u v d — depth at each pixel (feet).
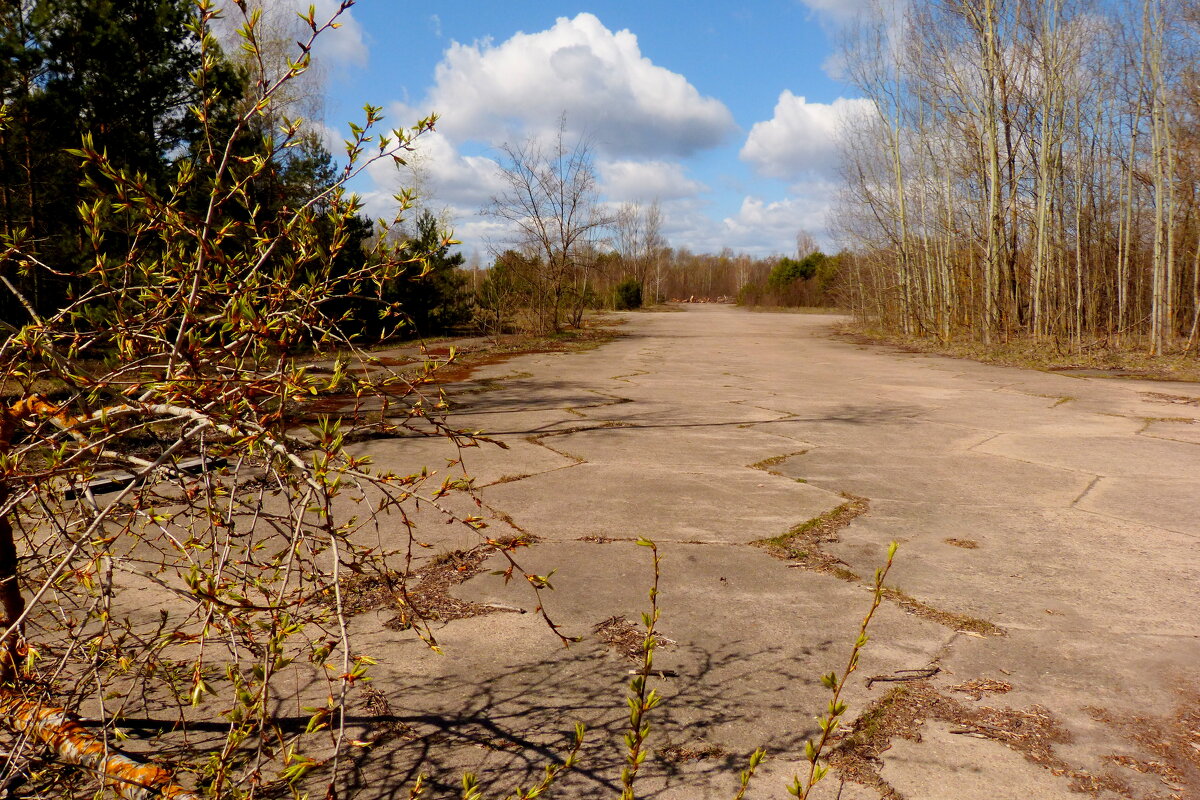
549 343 65.10
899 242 76.89
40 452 6.41
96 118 33.35
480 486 17.47
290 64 5.84
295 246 6.31
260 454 5.64
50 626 9.27
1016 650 9.79
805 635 10.14
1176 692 8.77
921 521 15.31
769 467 19.77
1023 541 14.12
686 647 9.76
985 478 18.76
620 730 7.82
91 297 5.91
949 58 62.59
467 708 8.20
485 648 9.62
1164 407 30.12
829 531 14.61
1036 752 7.58
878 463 20.34
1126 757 7.50
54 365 5.54
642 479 18.34
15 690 6.46
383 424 5.91
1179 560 13.17
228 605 4.96
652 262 222.69
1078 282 52.47
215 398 5.58
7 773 6.26
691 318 126.93
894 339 73.41
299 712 7.97
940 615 10.85
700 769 7.19
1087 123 59.26
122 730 7.25
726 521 15.14
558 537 13.99
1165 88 48.67
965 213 67.62
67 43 33.63
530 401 30.91
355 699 8.32
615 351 58.03
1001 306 61.93
